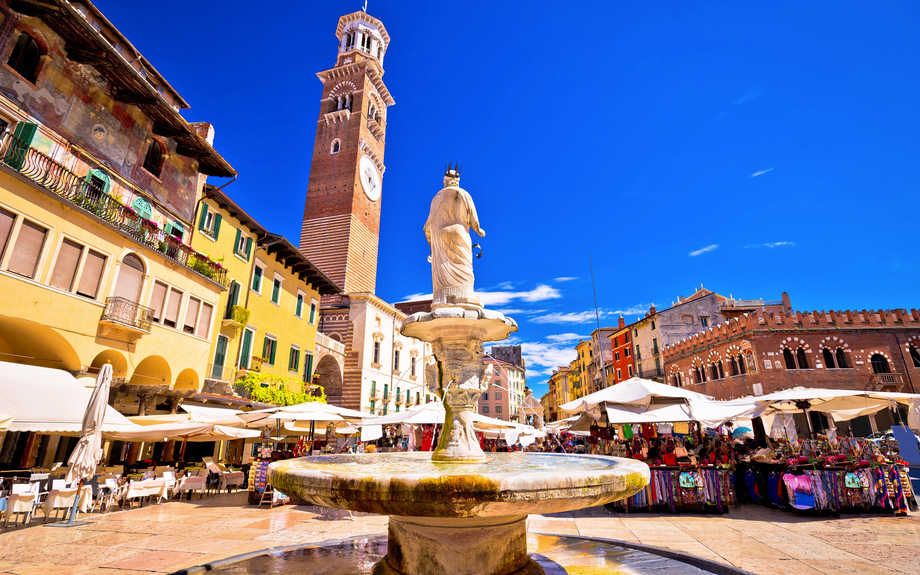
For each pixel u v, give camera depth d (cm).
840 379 3189
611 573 520
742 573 515
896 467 1080
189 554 761
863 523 950
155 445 1961
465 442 597
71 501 1038
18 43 1432
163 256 1805
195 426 1362
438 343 649
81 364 1460
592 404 1229
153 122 1945
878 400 1301
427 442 1848
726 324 3662
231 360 2370
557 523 998
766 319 3378
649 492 1130
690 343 4153
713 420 1166
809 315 3369
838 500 1042
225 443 2338
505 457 666
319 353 3397
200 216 2231
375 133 5891
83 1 1650
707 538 829
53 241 1403
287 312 2989
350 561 597
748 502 1252
